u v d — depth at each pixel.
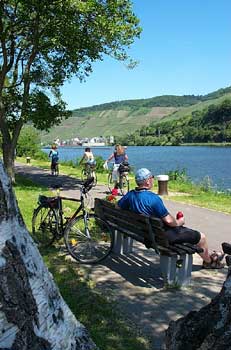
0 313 1.80
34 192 16.30
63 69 20.08
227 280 2.32
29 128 56.12
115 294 5.81
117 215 7.03
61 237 7.93
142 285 6.19
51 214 8.12
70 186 19.27
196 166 52.00
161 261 6.14
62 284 5.98
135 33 18.50
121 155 17.27
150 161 63.53
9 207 1.97
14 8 18.06
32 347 1.87
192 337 2.30
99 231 7.82
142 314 5.20
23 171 29.88
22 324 1.85
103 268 6.96
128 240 7.84
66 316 2.11
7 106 20.44
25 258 1.97
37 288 1.97
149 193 6.55
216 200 15.24
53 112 20.67
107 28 17.28
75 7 16.42
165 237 5.89
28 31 19.08
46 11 16.81
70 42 17.94
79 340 2.12
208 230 10.12
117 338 4.49
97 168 30.05
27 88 19.50
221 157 74.69
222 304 2.24
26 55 20.56
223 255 7.06
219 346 2.08
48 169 32.28
